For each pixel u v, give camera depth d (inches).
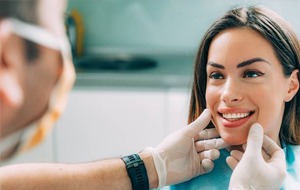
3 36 16.6
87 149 90.5
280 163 36.6
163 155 39.7
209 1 100.7
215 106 38.9
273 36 37.1
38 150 90.4
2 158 18.3
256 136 36.5
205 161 39.7
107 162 40.3
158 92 87.1
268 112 37.4
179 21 102.8
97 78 87.4
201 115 40.1
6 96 16.5
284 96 39.1
